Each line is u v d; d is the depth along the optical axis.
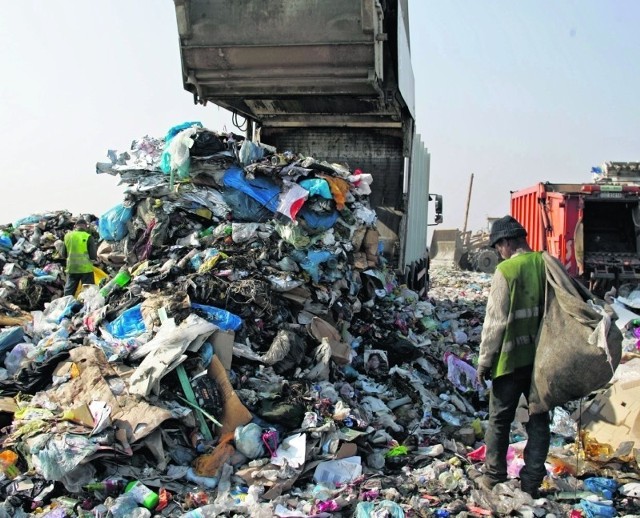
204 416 4.45
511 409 3.99
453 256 26.38
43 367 4.94
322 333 5.90
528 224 14.82
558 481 4.27
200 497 3.89
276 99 8.86
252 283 5.77
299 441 4.36
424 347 7.42
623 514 3.90
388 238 9.71
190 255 6.20
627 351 7.93
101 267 8.95
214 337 4.93
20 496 3.78
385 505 3.73
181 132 6.85
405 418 5.45
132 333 5.25
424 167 12.19
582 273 12.09
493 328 3.88
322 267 6.55
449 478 4.24
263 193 6.65
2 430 4.36
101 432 4.12
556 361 3.67
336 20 7.58
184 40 8.07
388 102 8.72
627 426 4.89
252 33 7.86
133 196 6.92
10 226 10.80
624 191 12.16
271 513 3.68
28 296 8.90
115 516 3.61
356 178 7.52
